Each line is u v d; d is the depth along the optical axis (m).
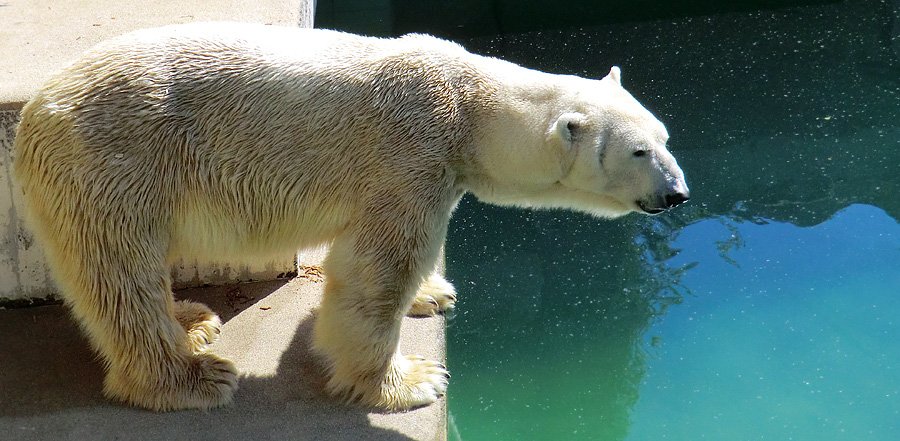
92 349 3.76
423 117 3.28
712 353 4.66
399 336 3.61
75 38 4.39
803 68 7.43
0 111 3.56
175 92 3.13
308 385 3.65
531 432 4.09
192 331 3.80
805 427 4.12
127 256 3.15
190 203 3.24
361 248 3.32
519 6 8.88
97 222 3.10
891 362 4.59
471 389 4.37
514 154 3.37
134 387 3.39
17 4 4.83
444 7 8.91
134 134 3.08
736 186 6.01
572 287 5.23
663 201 3.30
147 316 3.25
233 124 3.17
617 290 5.20
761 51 7.73
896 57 7.58
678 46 7.86
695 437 4.08
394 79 3.29
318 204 3.36
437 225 3.39
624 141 3.25
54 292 4.02
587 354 4.68
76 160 3.06
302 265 4.48
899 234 5.56
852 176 6.06
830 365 4.55
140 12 4.75
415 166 3.27
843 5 8.54
